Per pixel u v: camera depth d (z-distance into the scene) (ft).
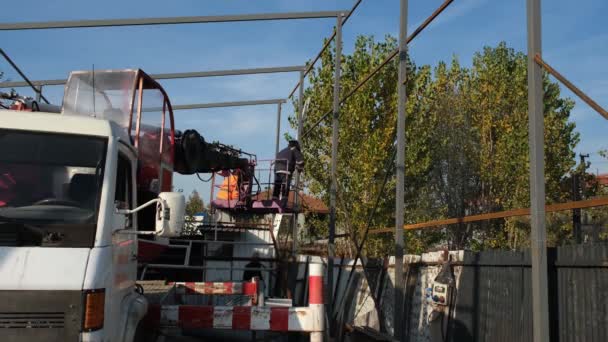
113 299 15.29
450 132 57.47
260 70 46.70
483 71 63.36
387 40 55.06
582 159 39.70
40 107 28.89
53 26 34.99
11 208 14.93
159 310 21.12
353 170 53.01
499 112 59.98
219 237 48.73
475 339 20.93
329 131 55.88
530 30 15.05
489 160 52.29
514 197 48.32
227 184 47.06
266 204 45.91
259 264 45.03
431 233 48.93
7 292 13.43
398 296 23.08
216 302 28.78
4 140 15.97
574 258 15.65
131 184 18.60
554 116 50.34
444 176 53.72
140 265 28.22
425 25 22.25
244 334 26.71
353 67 55.72
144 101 30.83
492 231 43.68
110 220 15.43
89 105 29.43
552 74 14.58
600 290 14.70
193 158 38.11
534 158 14.51
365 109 53.16
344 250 51.75
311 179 56.65
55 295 13.60
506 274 19.27
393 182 51.83
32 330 13.39
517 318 18.35
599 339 14.58
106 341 14.39
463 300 22.15
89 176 15.79
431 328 23.56
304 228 60.23
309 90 57.47
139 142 29.68
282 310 21.35
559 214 26.04
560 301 16.15
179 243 43.60
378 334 20.48
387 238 50.93
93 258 14.35
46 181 15.52
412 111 53.57
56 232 14.57
